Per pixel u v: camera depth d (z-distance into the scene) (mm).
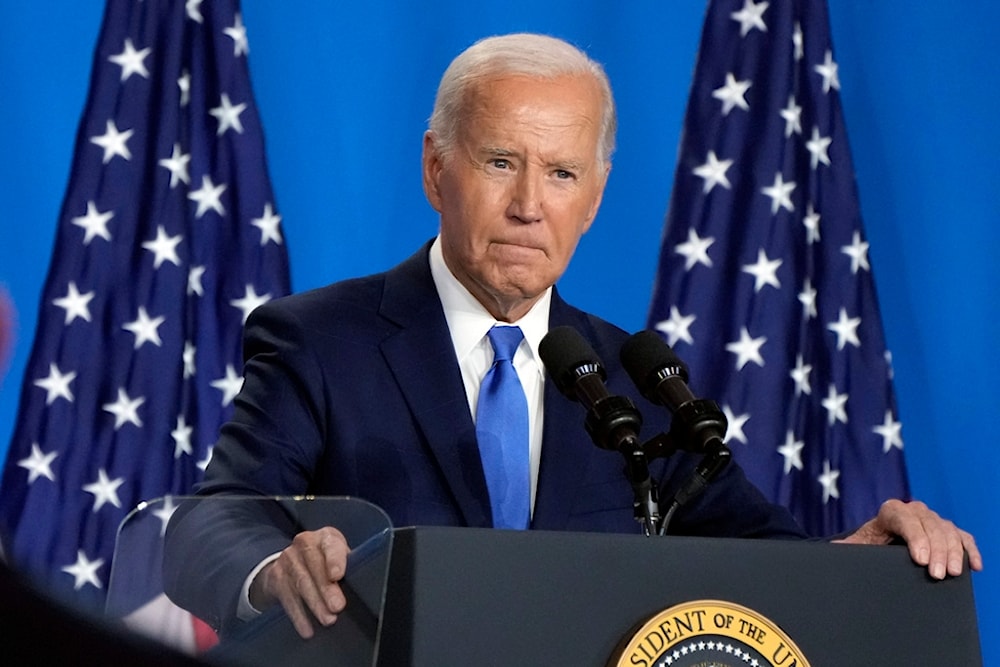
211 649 4395
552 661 5465
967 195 16375
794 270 15625
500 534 5504
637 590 5672
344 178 15523
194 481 14266
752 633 5754
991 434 16078
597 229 15953
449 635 5336
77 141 14391
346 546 4500
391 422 8883
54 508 13820
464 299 9555
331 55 15633
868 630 6090
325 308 9297
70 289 14125
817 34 15992
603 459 8945
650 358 7297
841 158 15805
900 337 16172
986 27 16484
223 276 14602
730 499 9383
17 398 14281
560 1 16203
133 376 14117
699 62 15930
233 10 14930
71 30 14945
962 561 6359
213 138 14742
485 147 9102
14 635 1934
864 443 15391
